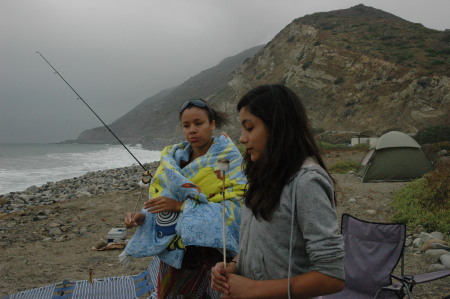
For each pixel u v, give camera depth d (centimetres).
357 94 5488
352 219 350
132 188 1479
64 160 5034
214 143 257
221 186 246
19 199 1430
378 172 1262
